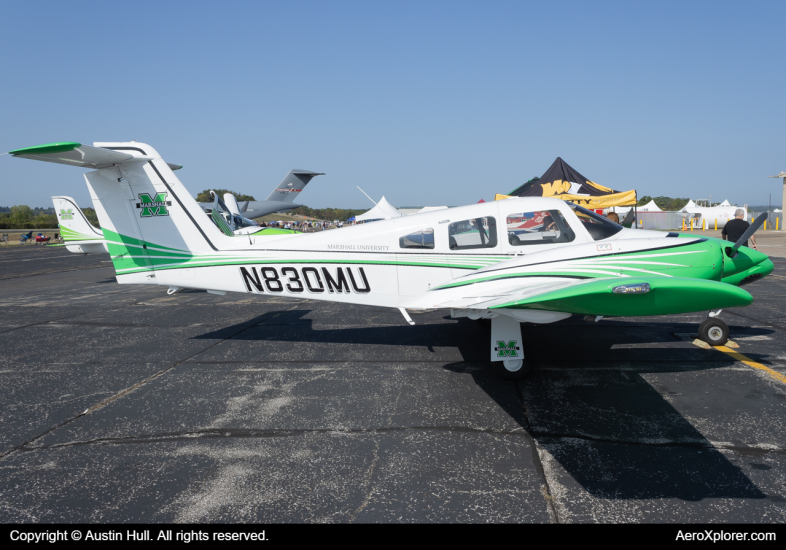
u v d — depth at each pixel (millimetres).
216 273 5414
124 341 5945
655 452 2869
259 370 4648
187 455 2971
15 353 5453
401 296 5109
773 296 7859
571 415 3430
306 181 26406
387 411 3580
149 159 5246
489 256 4938
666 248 4594
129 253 5492
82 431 3348
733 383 3973
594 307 3467
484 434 3164
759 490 2461
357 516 2326
